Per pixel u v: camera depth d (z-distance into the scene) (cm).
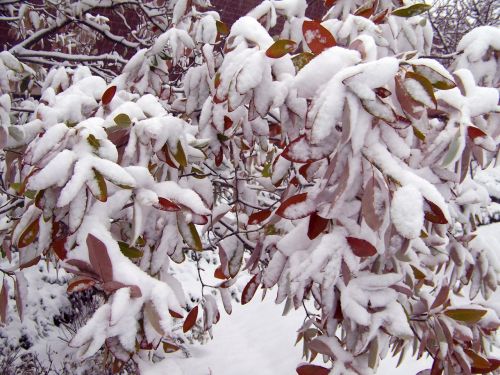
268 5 146
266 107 97
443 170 102
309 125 74
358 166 76
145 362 91
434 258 144
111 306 75
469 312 108
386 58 74
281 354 378
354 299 94
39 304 348
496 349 347
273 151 199
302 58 103
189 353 367
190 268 497
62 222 99
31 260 105
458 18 443
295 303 104
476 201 150
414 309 121
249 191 181
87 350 72
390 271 112
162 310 76
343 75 72
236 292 487
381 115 72
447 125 94
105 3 219
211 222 143
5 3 222
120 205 92
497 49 121
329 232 91
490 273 147
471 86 98
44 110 112
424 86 77
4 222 148
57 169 83
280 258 100
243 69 92
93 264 78
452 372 108
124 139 104
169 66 205
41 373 292
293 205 87
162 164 120
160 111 109
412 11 106
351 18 130
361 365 102
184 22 178
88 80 130
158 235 108
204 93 146
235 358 374
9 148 123
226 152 161
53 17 250
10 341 310
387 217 78
